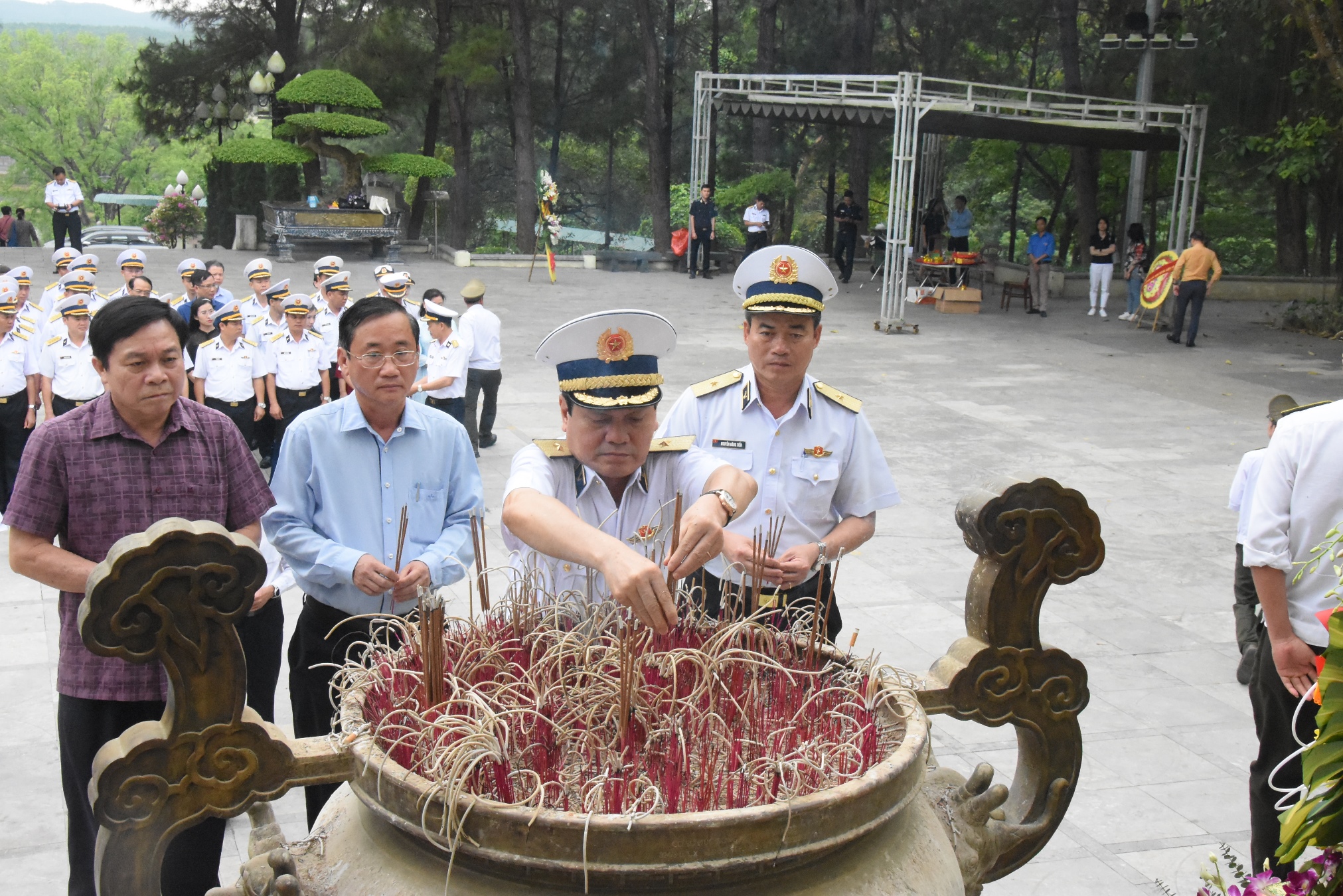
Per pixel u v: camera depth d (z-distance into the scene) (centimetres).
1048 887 363
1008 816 214
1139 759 454
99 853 157
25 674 508
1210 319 1898
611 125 2892
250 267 921
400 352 317
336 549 309
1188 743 468
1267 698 313
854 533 351
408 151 3472
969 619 207
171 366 286
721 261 2458
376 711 176
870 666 190
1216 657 565
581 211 3791
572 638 192
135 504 291
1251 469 468
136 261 1013
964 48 2645
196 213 3181
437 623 173
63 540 294
